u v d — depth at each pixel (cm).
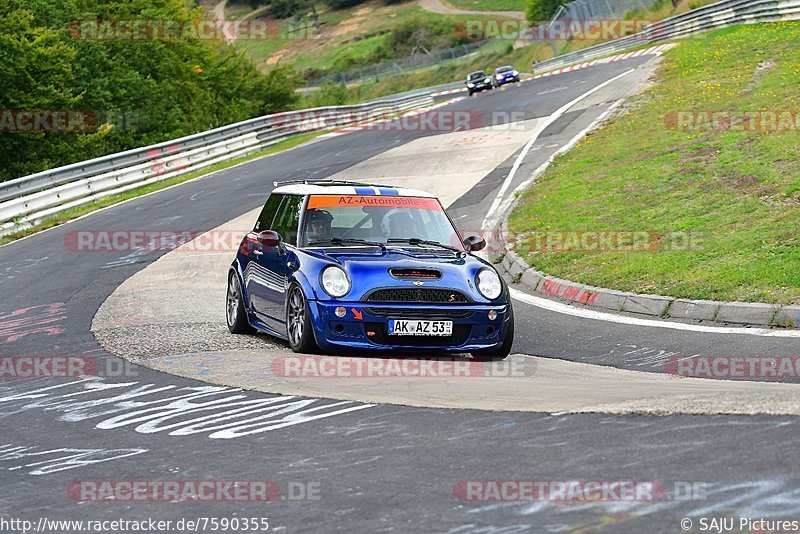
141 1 13325
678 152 5397
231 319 2928
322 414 1697
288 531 1114
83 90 11688
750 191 4197
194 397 1948
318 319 2369
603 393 1759
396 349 2364
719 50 9606
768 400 1513
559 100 9788
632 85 9219
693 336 2617
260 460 1430
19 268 4994
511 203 5253
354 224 2648
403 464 1340
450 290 2383
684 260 3400
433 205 2778
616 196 4722
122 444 1606
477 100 12669
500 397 1759
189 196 7394
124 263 4850
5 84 10806
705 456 1248
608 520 1059
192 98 14725
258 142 10594
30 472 1473
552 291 3509
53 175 7181
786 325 2631
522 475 1241
